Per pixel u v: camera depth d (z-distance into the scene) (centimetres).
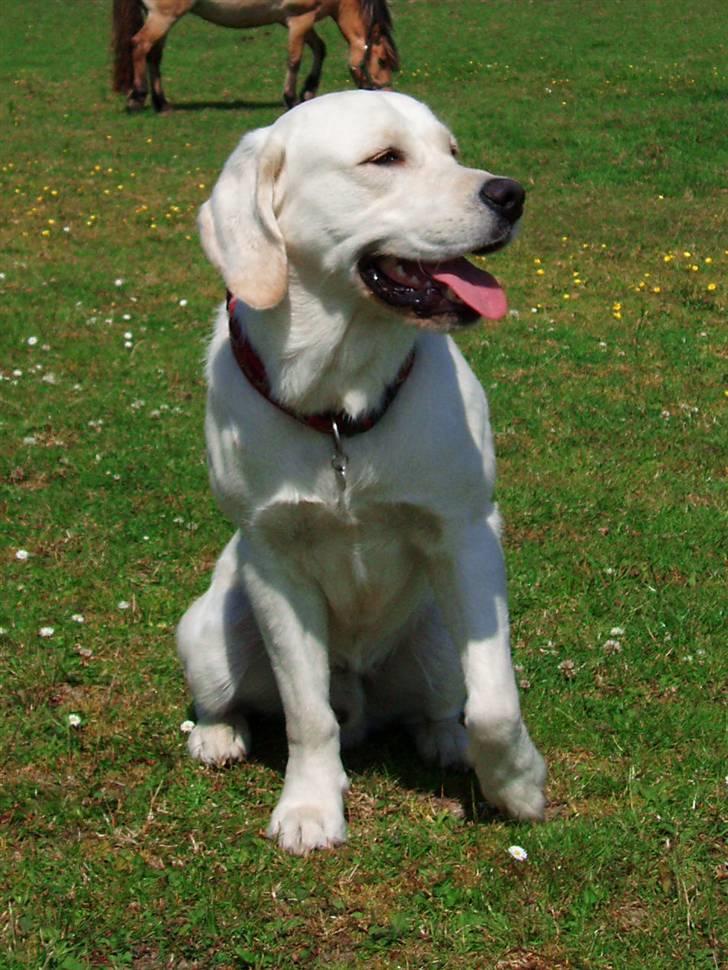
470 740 366
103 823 382
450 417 360
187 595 543
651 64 2105
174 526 616
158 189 1508
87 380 848
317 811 373
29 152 1728
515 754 363
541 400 788
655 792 384
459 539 367
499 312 345
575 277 1091
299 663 378
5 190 1499
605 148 1600
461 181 347
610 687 454
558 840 361
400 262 357
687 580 545
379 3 1947
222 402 371
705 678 459
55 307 1031
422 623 414
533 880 342
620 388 812
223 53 2544
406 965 315
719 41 2283
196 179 1559
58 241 1270
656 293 1050
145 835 375
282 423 358
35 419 768
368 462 355
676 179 1452
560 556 570
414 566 387
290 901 340
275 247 353
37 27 2939
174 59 2495
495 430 736
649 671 462
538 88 1989
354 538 368
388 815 388
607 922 328
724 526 603
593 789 392
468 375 380
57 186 1523
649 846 357
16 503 646
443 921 331
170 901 340
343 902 339
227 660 414
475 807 386
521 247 1207
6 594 543
